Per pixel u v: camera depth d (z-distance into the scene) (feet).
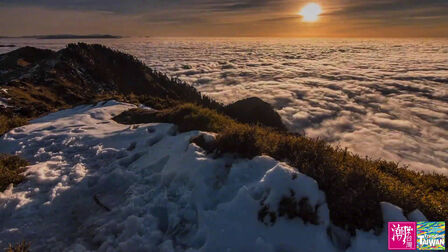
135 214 14.23
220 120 29.14
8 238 13.29
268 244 11.02
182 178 16.31
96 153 23.77
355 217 12.23
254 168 15.65
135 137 26.99
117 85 164.45
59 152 24.58
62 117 42.01
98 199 16.49
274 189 12.75
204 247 11.25
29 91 93.45
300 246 11.02
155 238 12.44
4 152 25.75
